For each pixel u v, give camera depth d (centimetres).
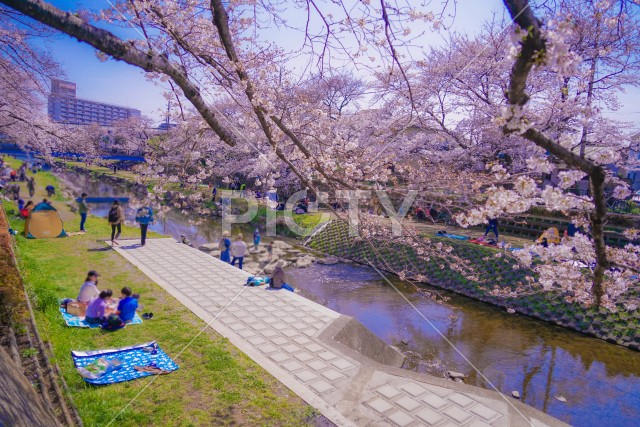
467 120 1630
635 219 1438
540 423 620
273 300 1148
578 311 1330
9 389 374
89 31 270
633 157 1243
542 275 621
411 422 615
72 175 3975
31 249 1515
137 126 4475
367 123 1864
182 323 949
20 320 749
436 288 1661
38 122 2005
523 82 240
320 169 493
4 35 1184
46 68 1293
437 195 450
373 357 1017
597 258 362
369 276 1827
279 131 568
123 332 877
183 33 530
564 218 1711
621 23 413
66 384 625
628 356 1153
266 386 694
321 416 617
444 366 1092
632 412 920
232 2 596
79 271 1323
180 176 711
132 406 609
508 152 1458
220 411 616
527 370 1088
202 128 623
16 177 2725
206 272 1416
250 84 473
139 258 1555
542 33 218
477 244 1720
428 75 1595
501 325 1348
